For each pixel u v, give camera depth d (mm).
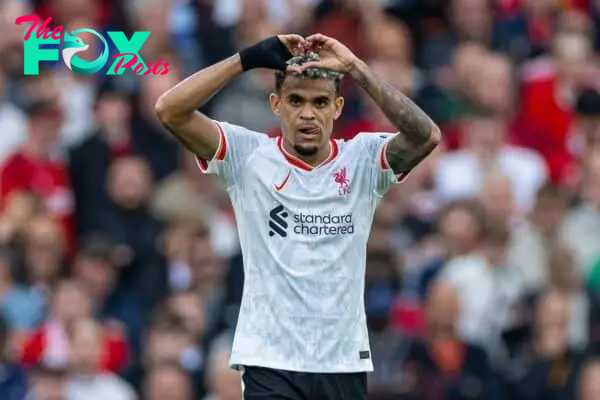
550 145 62750
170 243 54719
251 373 32188
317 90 31953
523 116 63312
